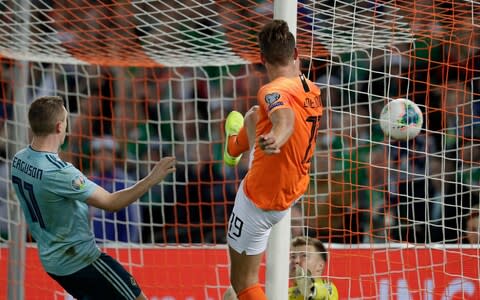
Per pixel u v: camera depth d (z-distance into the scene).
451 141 30.16
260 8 25.22
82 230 15.68
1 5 21.86
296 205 28.06
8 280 22.66
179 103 32.03
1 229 29.36
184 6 23.34
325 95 30.53
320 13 20.77
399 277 23.91
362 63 30.67
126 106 32.03
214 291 24.72
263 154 13.78
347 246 23.77
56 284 25.86
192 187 31.14
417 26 24.00
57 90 30.48
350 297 23.73
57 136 15.63
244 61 25.45
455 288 23.55
